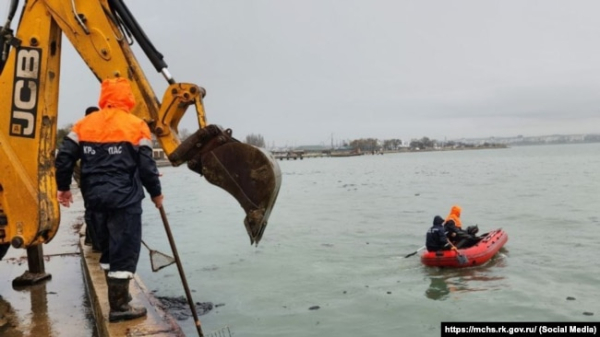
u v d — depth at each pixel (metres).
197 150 4.12
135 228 3.99
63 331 4.30
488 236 13.35
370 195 32.84
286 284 10.07
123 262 3.99
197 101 4.30
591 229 17.31
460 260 11.46
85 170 3.88
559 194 30.39
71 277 6.25
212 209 26.70
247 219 4.06
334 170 78.75
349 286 10.01
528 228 17.94
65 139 3.91
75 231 10.68
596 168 64.00
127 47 4.39
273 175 4.04
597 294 9.51
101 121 3.90
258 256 12.98
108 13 4.34
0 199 4.41
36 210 4.32
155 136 4.38
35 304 5.10
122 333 3.77
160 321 4.06
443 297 9.34
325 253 13.38
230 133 4.19
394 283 10.30
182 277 4.41
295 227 18.53
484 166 79.19
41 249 6.08
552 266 11.78
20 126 4.39
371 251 13.66
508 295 9.47
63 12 4.31
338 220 20.58
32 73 4.38
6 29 4.51
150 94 4.38
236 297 9.00
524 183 40.53
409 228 18.08
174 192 41.88
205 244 15.05
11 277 6.27
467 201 27.61
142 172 3.91
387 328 7.71
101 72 4.34
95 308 4.66
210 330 7.20
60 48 4.52
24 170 4.39
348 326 7.74
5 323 4.53
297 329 7.50
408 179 49.94
